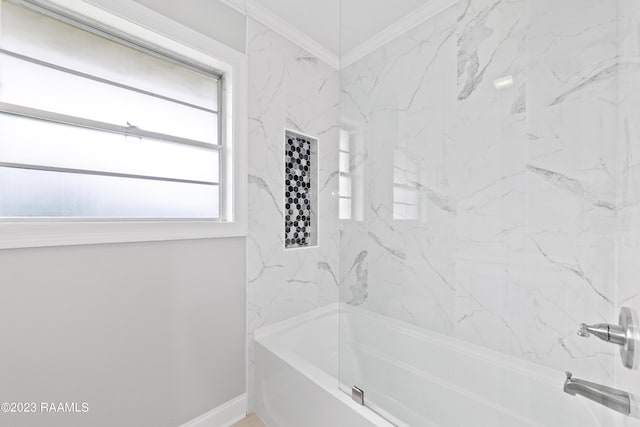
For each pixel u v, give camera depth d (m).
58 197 1.11
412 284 1.62
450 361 1.40
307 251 1.98
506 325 1.31
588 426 0.99
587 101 1.09
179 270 1.35
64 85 1.12
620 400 0.76
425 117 1.59
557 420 1.09
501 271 1.33
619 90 0.97
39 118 1.06
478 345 1.38
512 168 1.31
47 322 1.01
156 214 1.36
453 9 1.49
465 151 1.45
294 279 1.89
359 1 1.59
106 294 1.14
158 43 1.33
